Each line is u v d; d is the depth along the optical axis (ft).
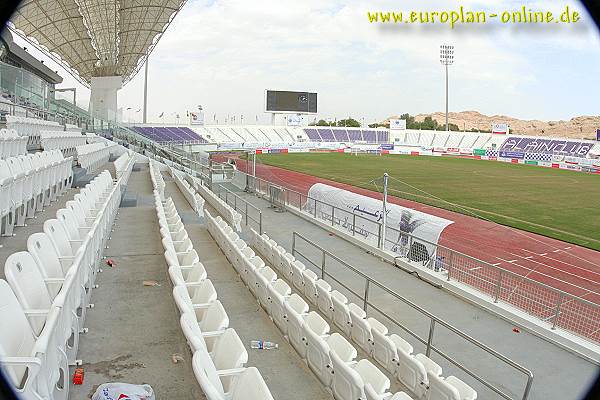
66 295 10.66
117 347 13.28
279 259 31.04
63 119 85.66
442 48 289.53
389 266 36.91
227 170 77.56
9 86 69.31
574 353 23.07
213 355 12.26
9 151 31.81
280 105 268.82
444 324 19.25
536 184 123.44
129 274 19.90
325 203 51.11
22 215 23.31
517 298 32.89
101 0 116.67
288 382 15.52
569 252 55.36
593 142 244.63
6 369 7.89
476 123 647.97
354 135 290.56
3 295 9.68
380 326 20.17
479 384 19.72
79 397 10.68
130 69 201.67
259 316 21.63
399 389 16.93
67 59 174.09
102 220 21.70
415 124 397.60
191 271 18.21
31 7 113.29
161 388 11.38
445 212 78.59
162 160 93.25
